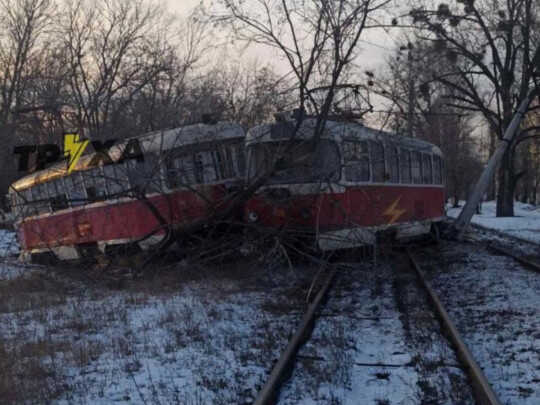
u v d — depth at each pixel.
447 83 33.41
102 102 31.03
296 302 11.23
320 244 13.21
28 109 28.16
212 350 8.05
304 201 13.42
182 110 24.70
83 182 16.91
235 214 13.89
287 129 13.72
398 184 16.83
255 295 12.26
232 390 6.39
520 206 73.19
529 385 6.41
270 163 13.37
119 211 15.73
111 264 15.02
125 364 7.53
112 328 9.76
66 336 9.22
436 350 7.79
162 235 14.68
